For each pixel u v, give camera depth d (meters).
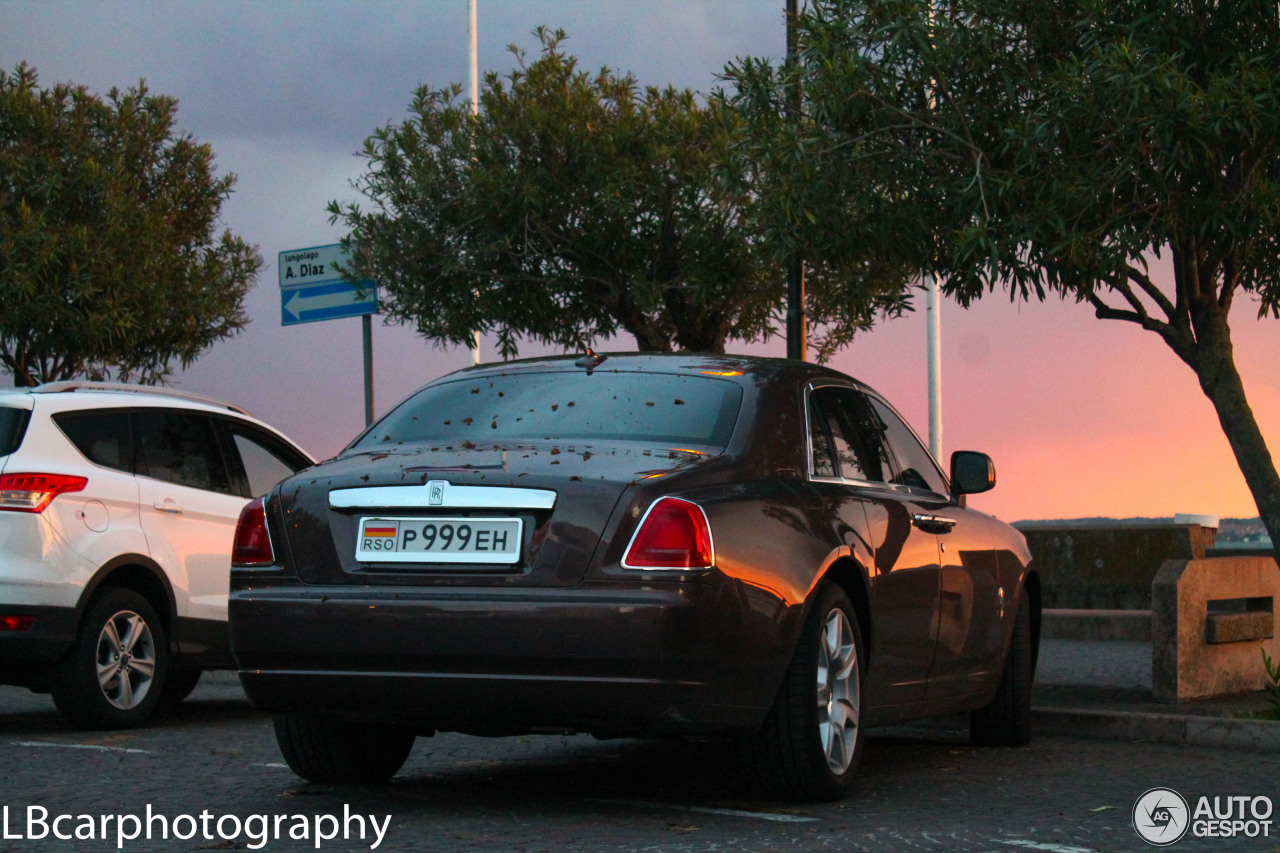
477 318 14.95
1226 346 9.95
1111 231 8.93
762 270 14.80
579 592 5.31
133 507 9.42
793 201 10.08
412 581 5.47
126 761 7.55
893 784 6.72
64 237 17.28
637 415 6.14
